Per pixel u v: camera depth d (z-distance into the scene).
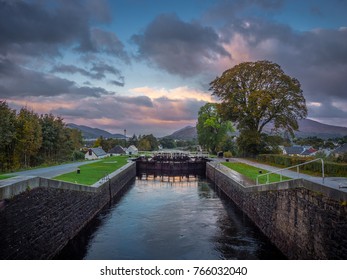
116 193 33.59
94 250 17.05
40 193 14.13
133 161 56.38
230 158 58.94
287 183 15.20
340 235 10.57
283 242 15.68
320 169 26.62
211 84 57.03
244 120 51.53
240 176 31.91
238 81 52.72
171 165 60.75
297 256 13.95
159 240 18.61
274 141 52.78
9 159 44.34
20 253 12.18
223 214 24.88
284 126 50.31
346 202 10.17
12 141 44.47
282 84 49.53
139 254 16.48
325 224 11.59
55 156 61.78
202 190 37.72
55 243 15.66
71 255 16.33
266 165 41.97
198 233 19.89
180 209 26.73
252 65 51.47
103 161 55.25
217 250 16.94
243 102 52.25
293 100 48.81
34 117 51.50
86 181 26.69
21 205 12.36
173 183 44.84
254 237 19.02
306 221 13.12
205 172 58.59
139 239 18.81
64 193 17.11
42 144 57.31
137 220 23.02
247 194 23.39
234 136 74.81
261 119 52.19
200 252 16.67
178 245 17.73
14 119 44.66
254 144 53.62
